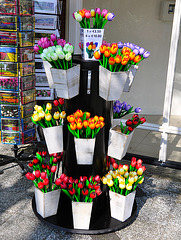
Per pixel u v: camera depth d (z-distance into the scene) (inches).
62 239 96.0
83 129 94.0
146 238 98.7
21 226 101.3
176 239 99.0
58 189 100.3
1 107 127.4
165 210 114.5
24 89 125.0
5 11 116.2
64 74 89.0
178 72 141.9
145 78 149.4
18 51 121.0
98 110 99.4
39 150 155.7
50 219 101.4
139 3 143.4
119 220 102.7
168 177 139.7
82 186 92.6
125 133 101.7
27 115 129.7
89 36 93.3
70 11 158.4
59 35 158.4
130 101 156.5
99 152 102.0
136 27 146.7
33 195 118.7
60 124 101.8
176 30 137.8
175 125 147.4
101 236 98.2
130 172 101.0
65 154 104.7
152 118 151.8
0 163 130.9
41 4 151.1
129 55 90.8
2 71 122.1
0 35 118.9
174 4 137.5
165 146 149.7
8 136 131.3
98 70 95.9
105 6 149.9
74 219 96.3
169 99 144.5
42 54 89.8
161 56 145.3
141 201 119.3
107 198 110.3
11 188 122.8
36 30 154.3
